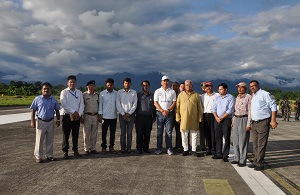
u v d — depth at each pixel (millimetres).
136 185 4727
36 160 6324
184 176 5328
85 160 6598
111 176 5242
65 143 6773
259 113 6004
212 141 7250
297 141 9938
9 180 4910
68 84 6859
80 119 7078
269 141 9938
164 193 4355
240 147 6273
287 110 20578
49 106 6387
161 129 7453
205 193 4387
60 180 4941
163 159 6828
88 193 4297
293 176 5473
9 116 18734
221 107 6789
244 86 6383
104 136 7430
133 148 8391
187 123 7172
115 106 7477
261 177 5348
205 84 7586
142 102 7469
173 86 8383
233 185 4820
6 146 8273
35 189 4434
